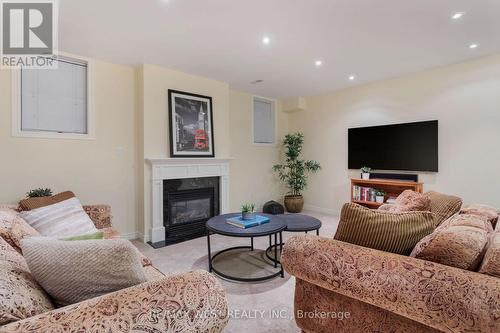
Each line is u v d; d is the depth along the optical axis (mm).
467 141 3414
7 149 2713
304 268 1297
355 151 4531
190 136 3766
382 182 3973
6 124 2709
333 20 2363
